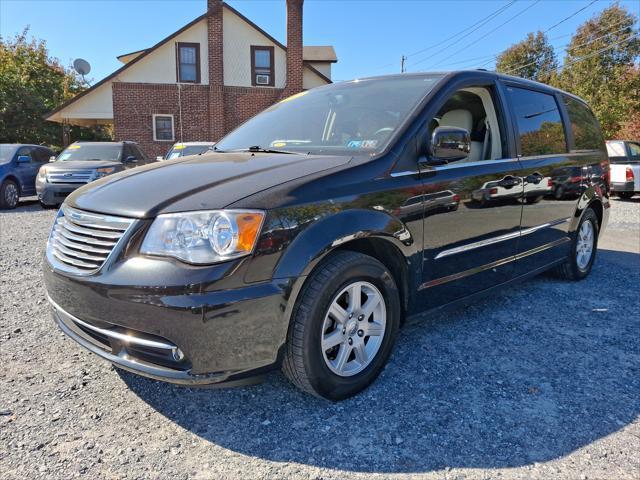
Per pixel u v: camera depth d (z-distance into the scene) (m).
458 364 3.05
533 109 4.12
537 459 2.15
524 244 3.85
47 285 2.57
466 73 3.43
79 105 19.73
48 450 2.16
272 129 3.62
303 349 2.33
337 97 3.59
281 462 2.12
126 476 2.01
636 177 13.69
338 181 2.49
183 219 2.15
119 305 2.16
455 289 3.21
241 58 20.16
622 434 2.34
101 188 2.63
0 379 2.78
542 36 42.75
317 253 2.28
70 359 3.05
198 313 2.05
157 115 19.72
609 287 4.82
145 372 2.20
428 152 2.95
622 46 30.27
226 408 2.54
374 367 2.70
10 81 24.30
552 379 2.88
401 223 2.69
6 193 10.99
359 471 2.07
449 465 2.11
